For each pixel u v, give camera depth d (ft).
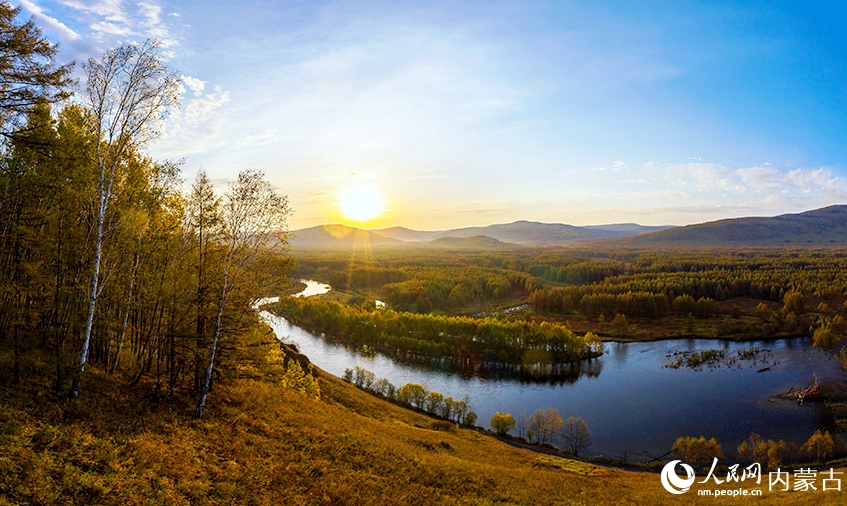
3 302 86.69
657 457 237.25
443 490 101.35
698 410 299.38
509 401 325.62
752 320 569.23
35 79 75.05
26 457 60.34
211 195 102.83
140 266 112.47
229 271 108.78
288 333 497.87
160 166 110.01
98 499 58.59
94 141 88.22
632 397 327.47
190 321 111.86
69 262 98.89
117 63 84.43
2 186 91.66
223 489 72.90
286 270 110.22
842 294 610.65
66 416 78.59
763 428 269.64
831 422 275.39
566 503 108.58
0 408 71.56
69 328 91.86
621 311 612.29
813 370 374.84
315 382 212.23
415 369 396.98
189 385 125.08
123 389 104.73
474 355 426.51
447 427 244.22
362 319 488.85
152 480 68.54
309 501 78.43
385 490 92.27
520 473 135.33
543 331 429.38
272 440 102.83
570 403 318.86
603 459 230.89
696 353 423.23
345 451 109.09
